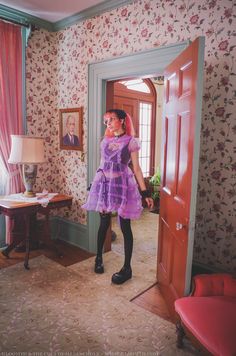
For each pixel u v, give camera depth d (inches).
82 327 76.0
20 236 117.0
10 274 104.2
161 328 76.2
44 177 139.3
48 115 136.8
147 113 218.1
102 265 107.9
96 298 89.9
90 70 116.6
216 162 82.7
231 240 82.1
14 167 122.6
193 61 64.6
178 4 88.0
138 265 114.7
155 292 94.7
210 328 53.3
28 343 69.7
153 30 95.4
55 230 144.1
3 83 115.9
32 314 80.9
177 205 76.4
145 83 210.2
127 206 96.6
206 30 82.0
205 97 82.7
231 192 80.9
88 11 113.6
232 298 63.4
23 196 118.0
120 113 97.3
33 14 119.4
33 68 127.4
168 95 87.1
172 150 82.7
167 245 87.6
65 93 130.6
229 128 79.4
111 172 97.1
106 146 100.3
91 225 125.5
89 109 119.1
